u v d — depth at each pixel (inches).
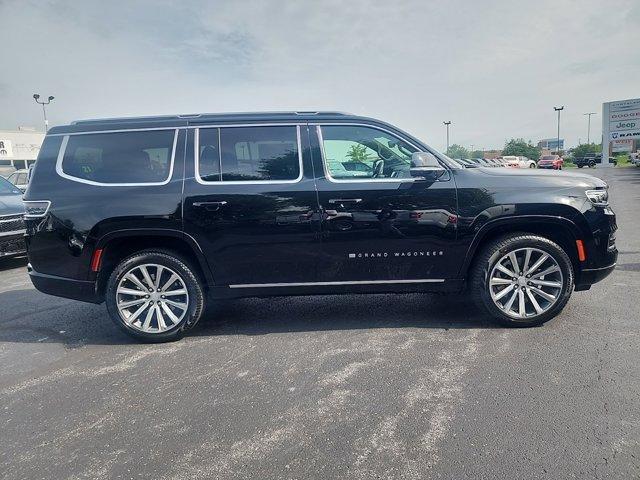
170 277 163.8
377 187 158.4
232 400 122.5
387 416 111.8
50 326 187.8
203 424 111.8
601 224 159.3
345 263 161.5
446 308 189.5
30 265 166.7
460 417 109.8
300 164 161.2
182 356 152.8
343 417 112.2
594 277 161.9
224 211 157.6
